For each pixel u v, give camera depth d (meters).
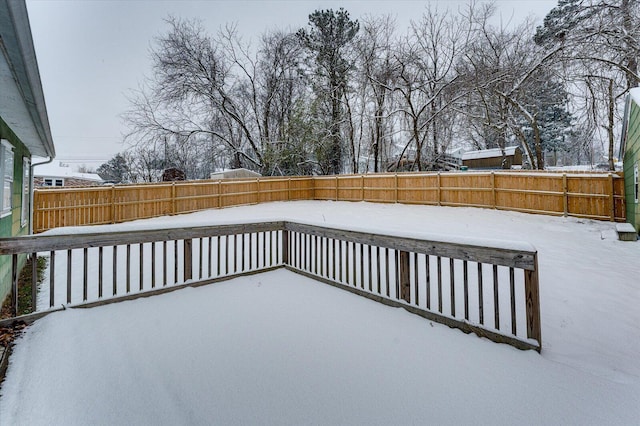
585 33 9.62
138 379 1.95
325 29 18.50
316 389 1.86
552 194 9.25
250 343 2.40
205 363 2.12
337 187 15.60
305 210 12.38
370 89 18.27
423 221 9.36
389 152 22.53
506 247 2.37
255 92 20.94
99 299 3.10
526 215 9.55
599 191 8.47
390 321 2.78
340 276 3.75
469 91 14.19
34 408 1.68
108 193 10.20
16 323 2.65
